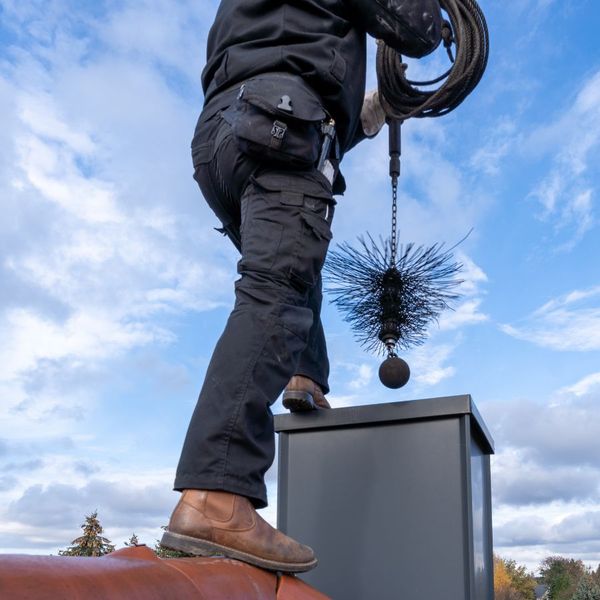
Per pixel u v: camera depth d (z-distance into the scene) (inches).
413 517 71.2
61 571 30.3
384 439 74.3
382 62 83.4
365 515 73.0
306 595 54.2
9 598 26.5
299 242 58.3
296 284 58.6
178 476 52.7
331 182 62.7
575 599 1241.4
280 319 56.3
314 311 76.9
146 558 39.7
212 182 66.8
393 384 78.5
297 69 62.1
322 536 74.0
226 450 52.2
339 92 63.6
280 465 77.7
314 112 58.7
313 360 77.4
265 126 57.7
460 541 69.0
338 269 84.3
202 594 39.6
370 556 71.6
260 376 54.4
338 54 63.6
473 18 78.3
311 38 63.4
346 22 66.8
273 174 60.1
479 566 75.3
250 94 58.7
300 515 75.4
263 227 58.7
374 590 70.6
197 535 50.8
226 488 51.6
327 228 60.2
